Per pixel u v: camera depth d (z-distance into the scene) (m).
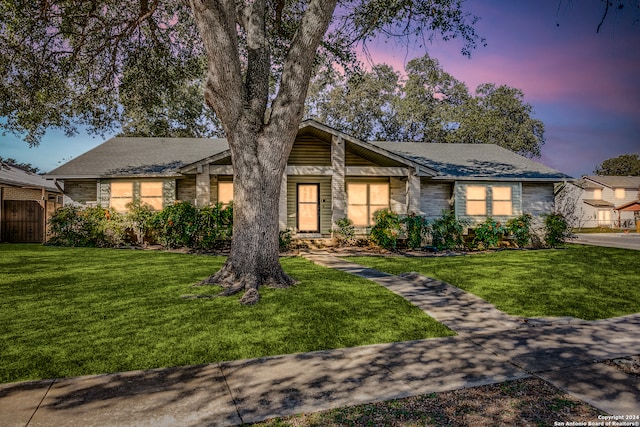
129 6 12.12
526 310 6.87
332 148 16.70
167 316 6.06
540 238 18.88
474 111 43.16
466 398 3.64
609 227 43.44
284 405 3.49
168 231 14.74
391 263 12.17
